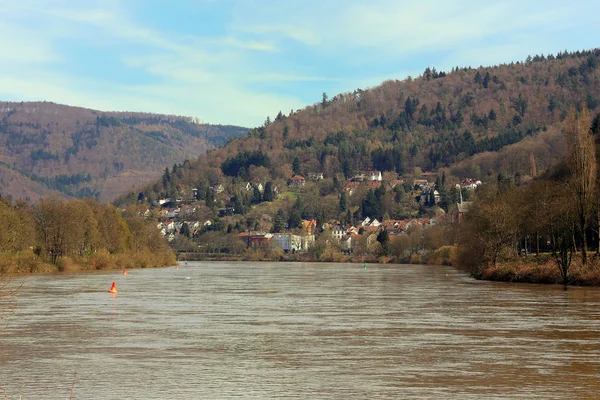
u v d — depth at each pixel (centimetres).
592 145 10938
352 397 3130
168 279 13200
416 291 9462
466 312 6519
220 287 10588
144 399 3102
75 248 16925
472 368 3775
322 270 19588
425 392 3222
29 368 3778
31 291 9225
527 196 13200
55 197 17038
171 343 4628
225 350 4350
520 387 3319
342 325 5566
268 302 7712
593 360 4006
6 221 14138
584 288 9725
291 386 3347
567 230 10931
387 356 4141
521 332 5141
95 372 3672
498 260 13200
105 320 5888
